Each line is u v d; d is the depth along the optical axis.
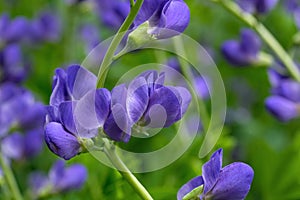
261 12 0.67
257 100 0.80
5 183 0.59
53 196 0.62
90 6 0.82
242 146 0.69
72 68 0.45
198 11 0.85
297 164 0.65
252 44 0.71
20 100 0.65
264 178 0.66
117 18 0.62
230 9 0.67
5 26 0.78
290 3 0.89
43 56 0.85
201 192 0.45
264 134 0.73
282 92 0.68
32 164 0.69
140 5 0.45
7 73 0.75
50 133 0.45
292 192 0.65
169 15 0.46
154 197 0.59
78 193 0.63
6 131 0.65
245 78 0.82
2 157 0.58
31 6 0.96
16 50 0.75
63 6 0.87
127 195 0.58
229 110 0.75
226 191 0.45
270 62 0.72
